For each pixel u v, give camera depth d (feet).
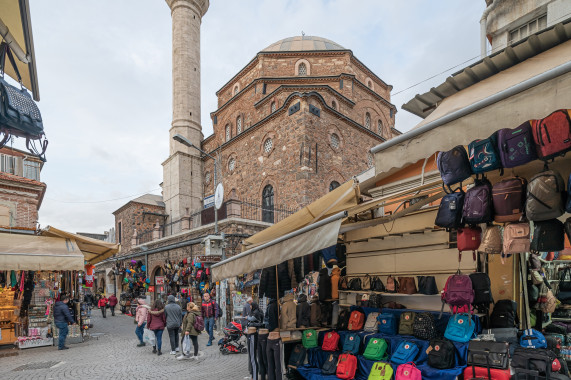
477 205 10.55
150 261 70.28
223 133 91.20
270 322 20.74
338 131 70.28
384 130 90.99
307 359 20.38
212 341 37.83
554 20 18.26
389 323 18.85
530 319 17.84
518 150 8.87
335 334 20.10
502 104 7.79
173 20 99.14
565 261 24.03
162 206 97.76
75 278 44.65
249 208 71.77
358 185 15.43
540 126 8.39
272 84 81.10
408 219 21.09
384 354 17.43
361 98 83.76
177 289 58.75
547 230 9.71
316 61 83.82
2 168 54.19
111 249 41.52
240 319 33.47
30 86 15.52
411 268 20.85
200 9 102.68
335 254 24.70
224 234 46.88
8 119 11.82
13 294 37.88
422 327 16.87
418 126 10.31
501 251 11.80
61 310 35.35
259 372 21.68
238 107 86.84
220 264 22.48
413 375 14.66
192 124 95.35
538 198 9.05
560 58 9.20
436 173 17.28
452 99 11.46
